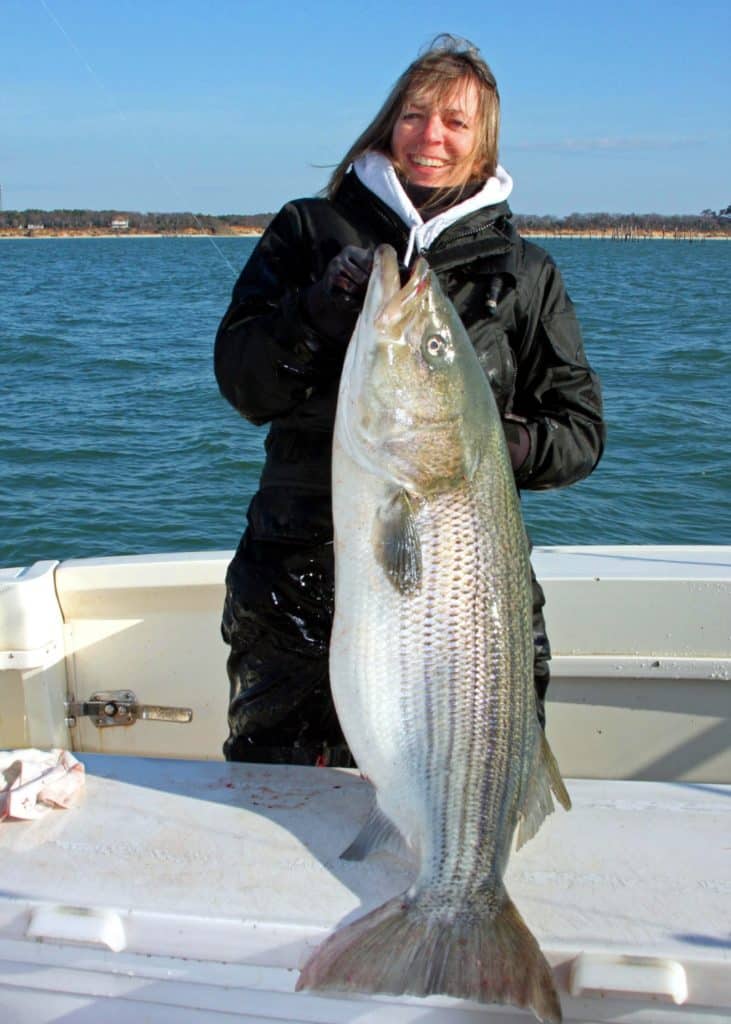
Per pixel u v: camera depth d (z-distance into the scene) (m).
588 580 3.35
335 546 2.18
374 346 2.10
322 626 2.62
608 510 9.27
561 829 2.19
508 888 1.99
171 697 3.60
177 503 9.47
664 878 2.01
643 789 2.36
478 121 2.49
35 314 26.78
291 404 2.43
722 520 9.06
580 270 60.06
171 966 1.89
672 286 44.81
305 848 2.12
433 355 2.12
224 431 12.02
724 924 1.87
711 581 3.30
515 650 2.17
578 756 3.49
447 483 2.13
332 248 2.50
